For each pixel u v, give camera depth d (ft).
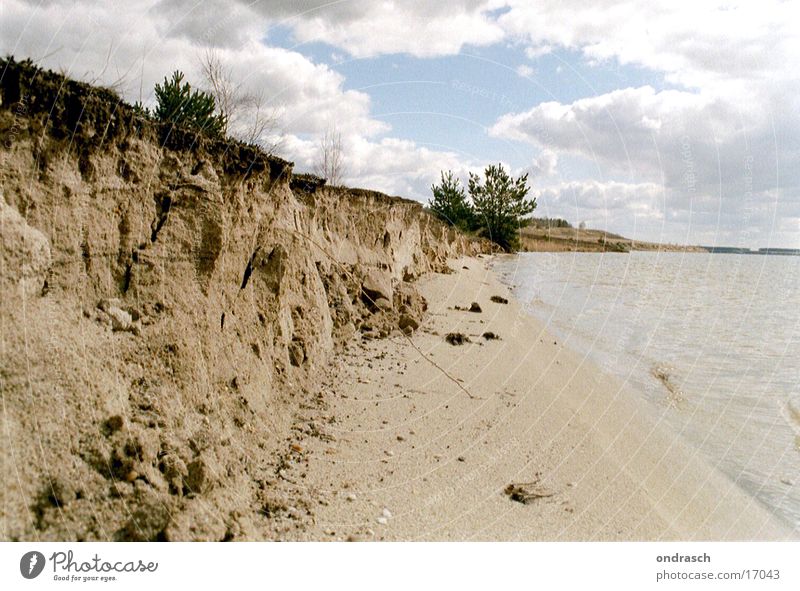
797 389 40.75
